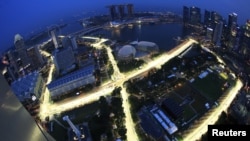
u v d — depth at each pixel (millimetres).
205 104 171250
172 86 195250
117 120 165000
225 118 155500
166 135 148125
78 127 165125
